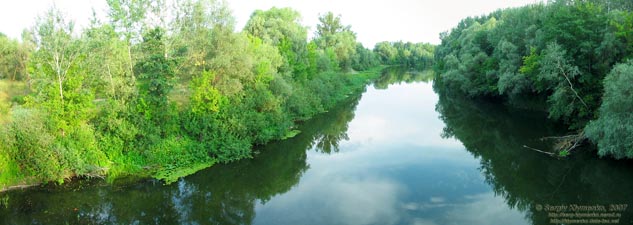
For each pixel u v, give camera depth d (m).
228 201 20.23
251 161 26.30
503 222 17.31
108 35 28.17
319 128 36.81
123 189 21.05
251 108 30.38
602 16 30.88
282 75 41.41
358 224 17.28
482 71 49.25
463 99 55.09
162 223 17.78
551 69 29.95
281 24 51.88
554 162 25.19
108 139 23.31
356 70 102.88
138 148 23.98
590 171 23.25
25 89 33.62
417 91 67.69
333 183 22.53
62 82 22.84
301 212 18.72
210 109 27.28
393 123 39.84
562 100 29.86
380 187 21.72
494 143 30.86
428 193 20.78
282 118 32.84
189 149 25.25
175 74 29.28
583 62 29.91
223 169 24.48
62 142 21.78
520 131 34.38
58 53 22.92
